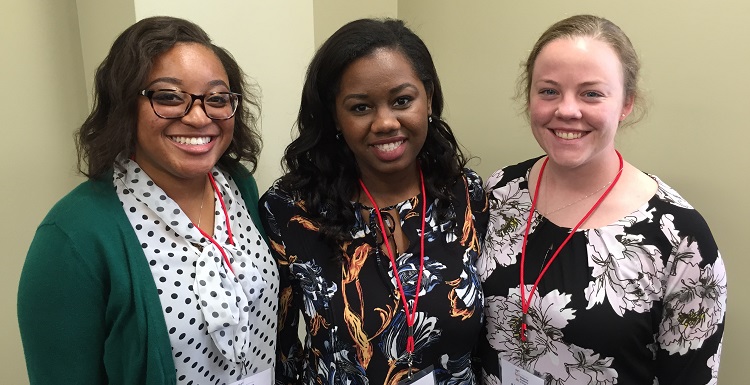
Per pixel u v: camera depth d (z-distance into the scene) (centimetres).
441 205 123
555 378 112
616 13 167
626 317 103
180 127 96
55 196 164
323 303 116
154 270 97
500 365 122
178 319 98
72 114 163
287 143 182
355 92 109
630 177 112
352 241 119
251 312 111
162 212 100
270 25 170
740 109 144
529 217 119
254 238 118
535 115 108
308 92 118
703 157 154
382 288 114
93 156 97
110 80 94
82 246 91
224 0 155
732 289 154
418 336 112
